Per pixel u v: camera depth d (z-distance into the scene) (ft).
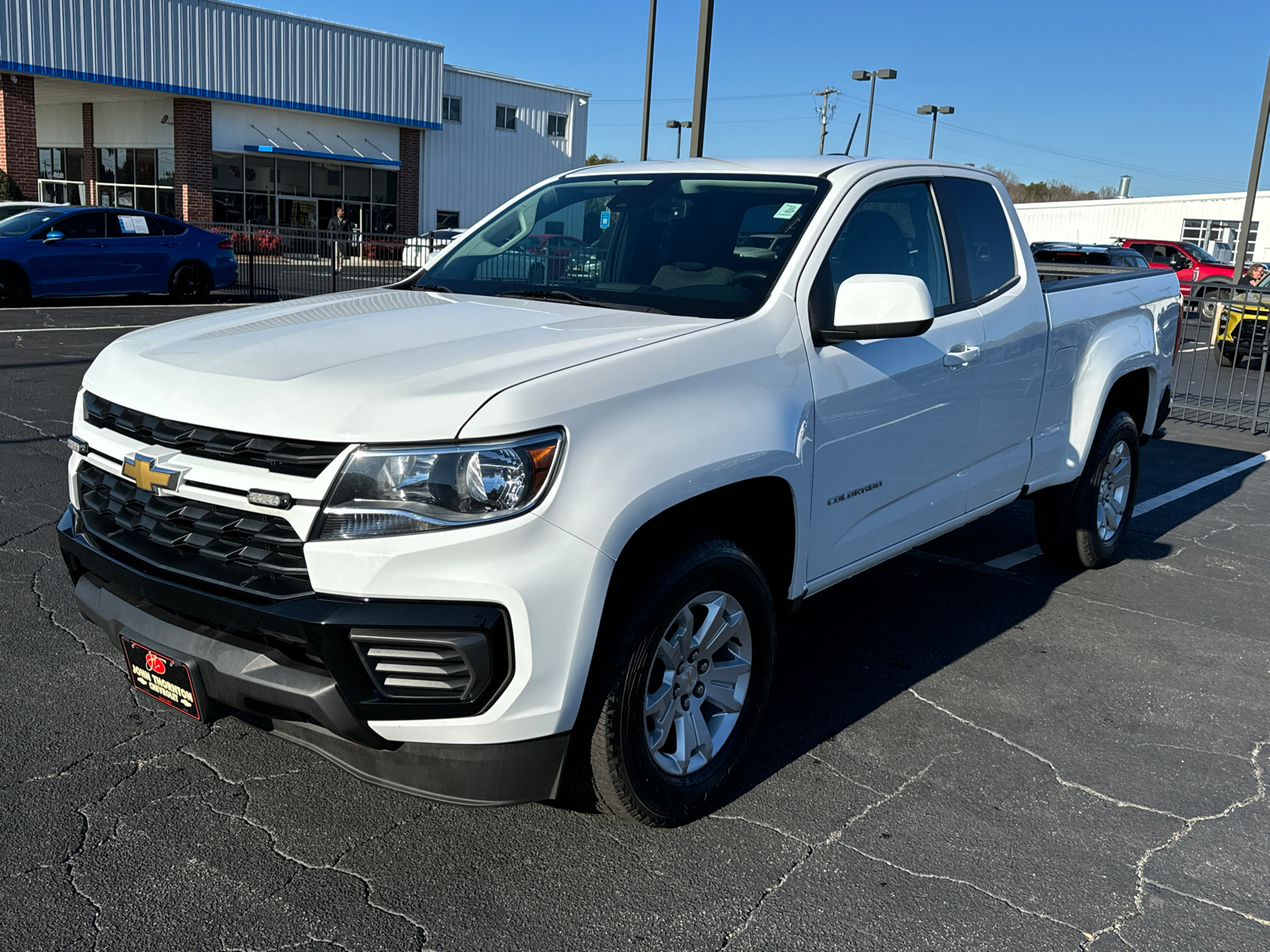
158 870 8.79
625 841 9.53
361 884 8.74
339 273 58.70
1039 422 15.28
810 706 12.57
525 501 7.89
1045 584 17.76
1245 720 12.76
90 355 35.70
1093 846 9.82
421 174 118.42
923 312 10.09
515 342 9.19
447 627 7.64
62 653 12.89
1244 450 32.24
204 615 8.19
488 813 9.89
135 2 90.68
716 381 9.50
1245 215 71.36
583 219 12.77
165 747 10.87
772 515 10.50
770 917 8.54
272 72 101.30
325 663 7.64
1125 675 13.98
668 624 8.99
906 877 9.18
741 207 11.94
